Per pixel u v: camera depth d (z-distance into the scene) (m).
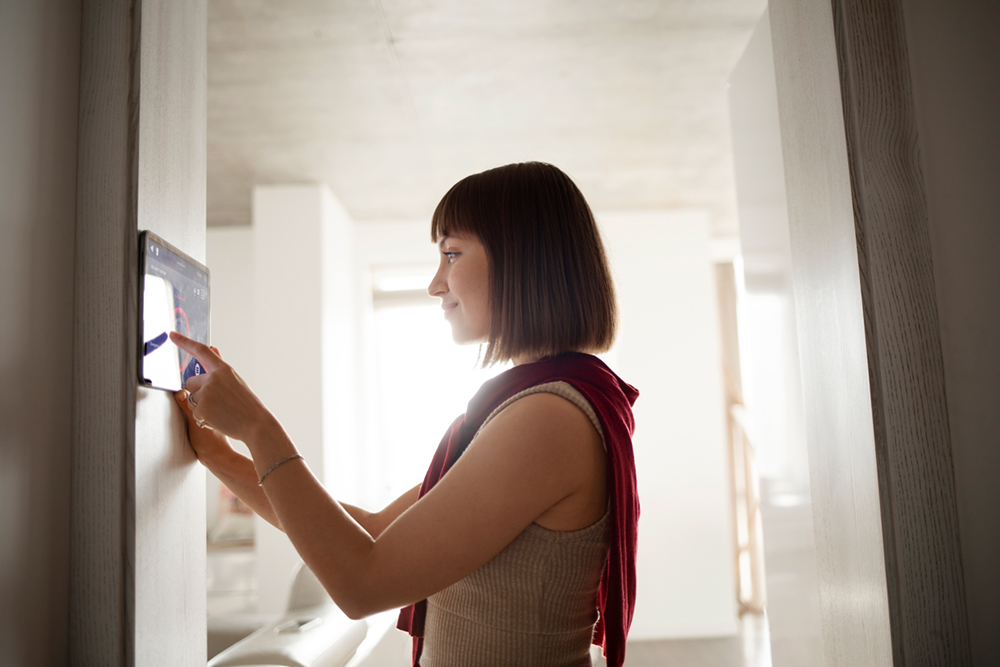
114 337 0.85
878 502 0.95
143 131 0.90
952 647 0.91
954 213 0.99
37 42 0.82
